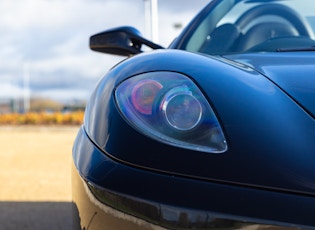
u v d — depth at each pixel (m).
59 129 17.11
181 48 2.07
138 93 1.21
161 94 1.18
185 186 0.99
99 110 1.25
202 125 1.09
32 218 3.63
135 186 1.02
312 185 0.96
